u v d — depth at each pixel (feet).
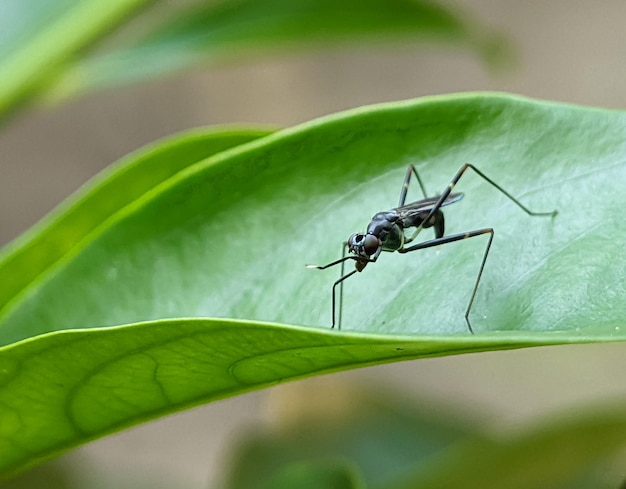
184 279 0.68
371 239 0.66
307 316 0.66
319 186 0.68
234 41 0.78
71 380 0.63
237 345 0.62
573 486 0.76
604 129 0.65
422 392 1.40
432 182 0.67
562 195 0.65
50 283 0.68
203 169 0.68
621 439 0.75
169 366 0.62
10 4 0.75
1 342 0.67
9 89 0.74
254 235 0.68
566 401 1.34
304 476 0.74
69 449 0.65
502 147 0.66
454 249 0.66
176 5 1.08
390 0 0.80
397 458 0.82
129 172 0.70
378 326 0.66
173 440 1.39
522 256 0.65
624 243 0.64
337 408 0.85
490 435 0.75
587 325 0.63
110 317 0.67
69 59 0.75
